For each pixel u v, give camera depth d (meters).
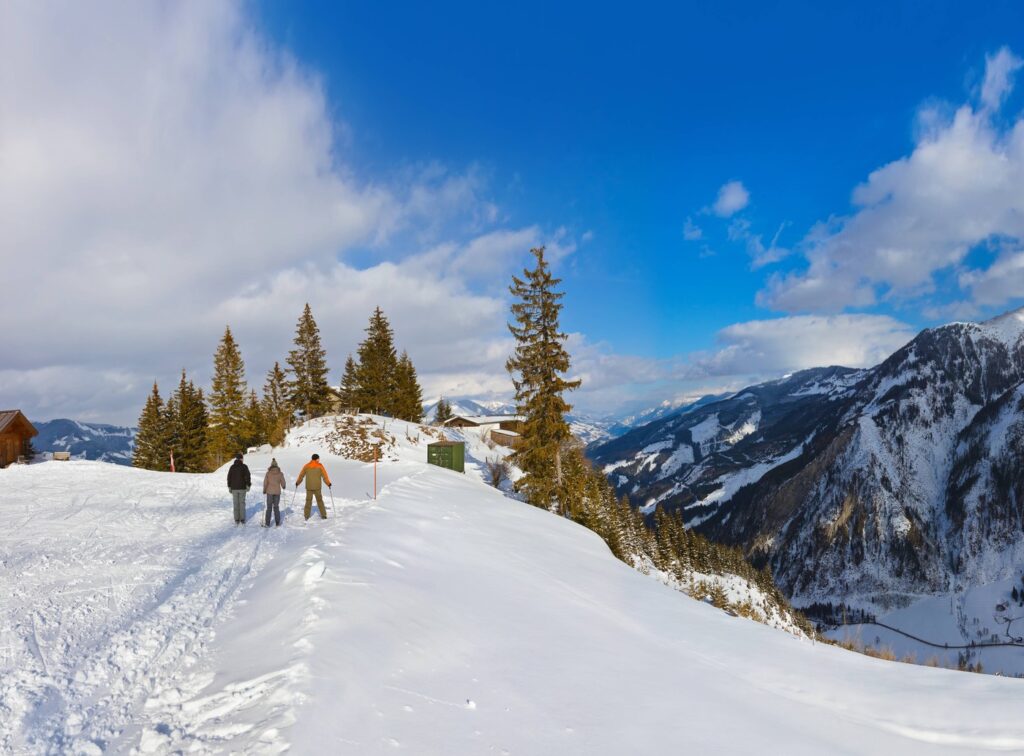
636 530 78.12
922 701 8.95
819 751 6.77
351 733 5.02
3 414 43.97
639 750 5.96
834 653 12.20
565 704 6.81
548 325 35.66
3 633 7.06
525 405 35.75
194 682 6.16
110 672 6.30
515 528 20.64
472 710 6.09
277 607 8.32
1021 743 7.44
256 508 19.11
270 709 5.23
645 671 8.73
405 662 6.95
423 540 14.80
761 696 8.74
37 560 10.84
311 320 67.56
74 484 23.30
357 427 49.66
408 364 82.88
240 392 60.28
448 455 41.00
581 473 40.72
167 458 62.56
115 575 10.08
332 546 12.02
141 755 4.70
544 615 10.78
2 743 4.74
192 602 8.88
